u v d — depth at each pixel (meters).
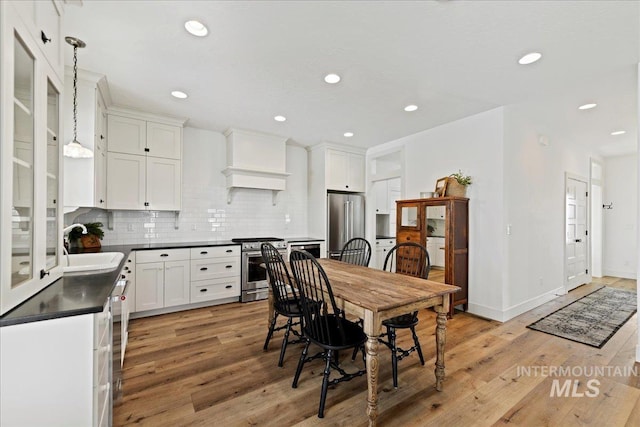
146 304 3.21
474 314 3.38
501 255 3.15
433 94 2.90
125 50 2.16
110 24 1.85
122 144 3.25
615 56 2.20
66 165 2.51
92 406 1.11
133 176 3.32
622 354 2.42
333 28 1.90
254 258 3.93
